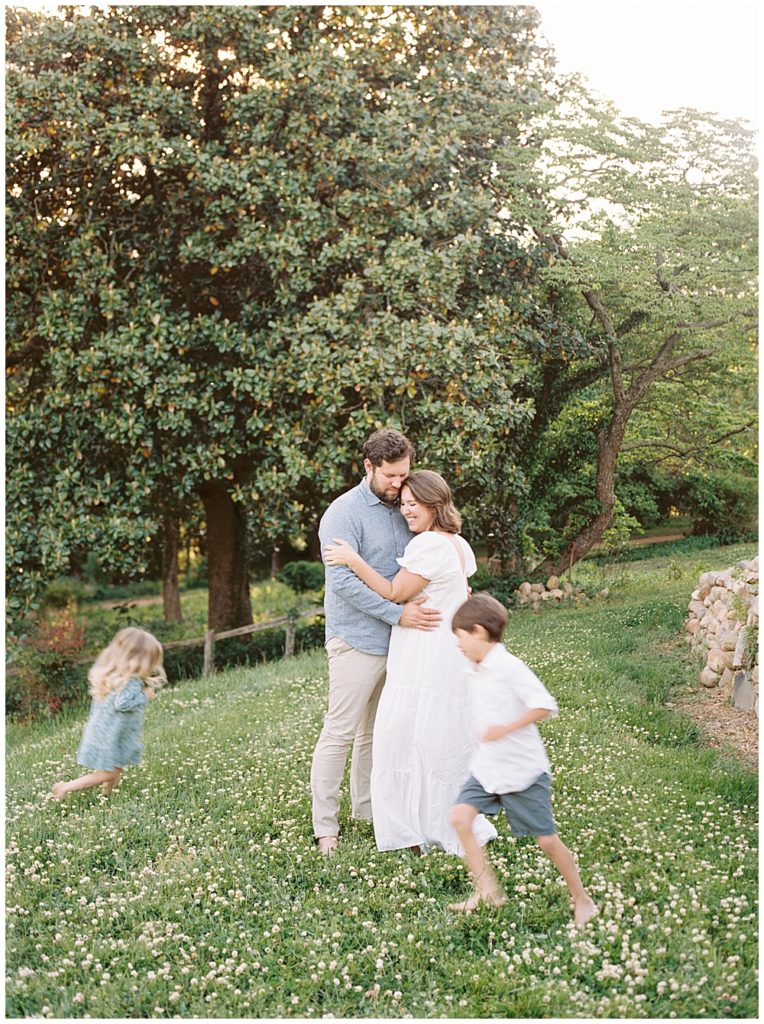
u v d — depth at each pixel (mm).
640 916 3301
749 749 5379
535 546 12820
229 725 6363
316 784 4211
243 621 12719
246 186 9555
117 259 10320
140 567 10555
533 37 11688
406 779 4086
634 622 9078
